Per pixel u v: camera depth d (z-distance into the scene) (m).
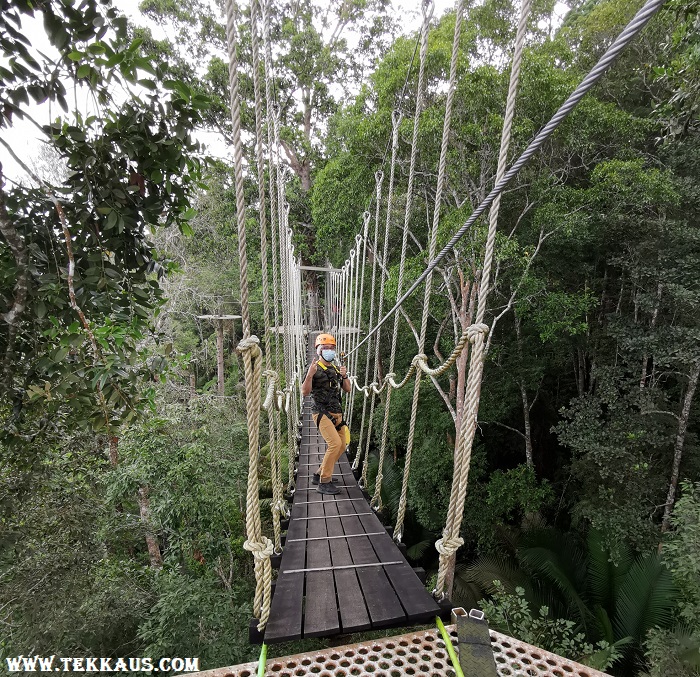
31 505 3.47
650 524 5.77
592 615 5.50
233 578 6.64
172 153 1.70
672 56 6.60
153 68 1.58
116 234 1.78
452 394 8.46
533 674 1.26
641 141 7.04
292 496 3.34
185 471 5.50
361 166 8.02
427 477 8.22
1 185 1.53
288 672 1.31
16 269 1.61
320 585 1.88
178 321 12.89
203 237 14.08
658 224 5.86
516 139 6.06
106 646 4.76
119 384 2.04
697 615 4.01
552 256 7.25
